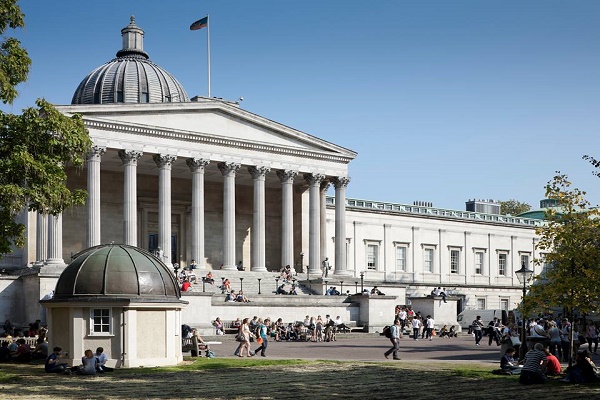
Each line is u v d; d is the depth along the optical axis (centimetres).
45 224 7912
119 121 8262
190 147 8775
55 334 4178
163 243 8506
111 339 4109
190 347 5016
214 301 7362
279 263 10425
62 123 4359
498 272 13262
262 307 7681
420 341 7144
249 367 4284
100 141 8175
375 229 11781
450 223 12700
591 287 3797
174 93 10862
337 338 7294
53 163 4344
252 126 9294
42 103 4372
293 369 4206
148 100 10588
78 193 4503
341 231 9856
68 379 3678
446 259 12594
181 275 7938
